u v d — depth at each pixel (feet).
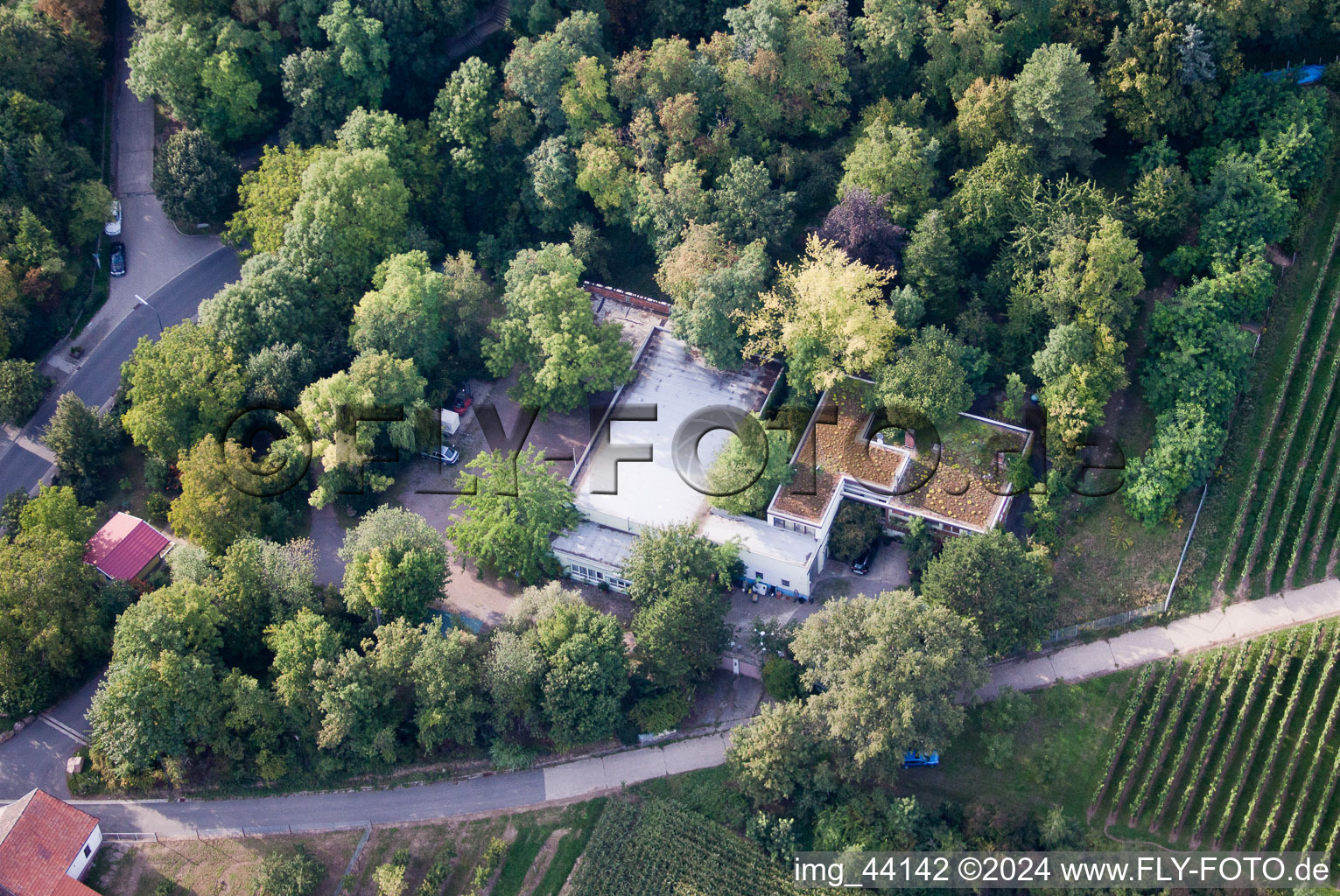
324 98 489.67
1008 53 470.80
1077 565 416.67
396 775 395.55
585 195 491.72
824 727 372.58
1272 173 440.86
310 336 455.22
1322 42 469.57
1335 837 367.66
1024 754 389.19
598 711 383.65
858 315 420.77
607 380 444.96
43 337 476.95
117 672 373.40
